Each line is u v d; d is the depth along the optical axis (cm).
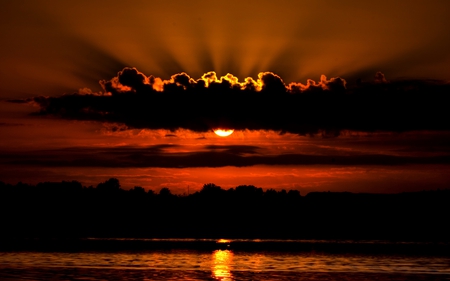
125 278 9450
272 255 14838
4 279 9225
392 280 9469
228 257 13988
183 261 12750
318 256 14338
